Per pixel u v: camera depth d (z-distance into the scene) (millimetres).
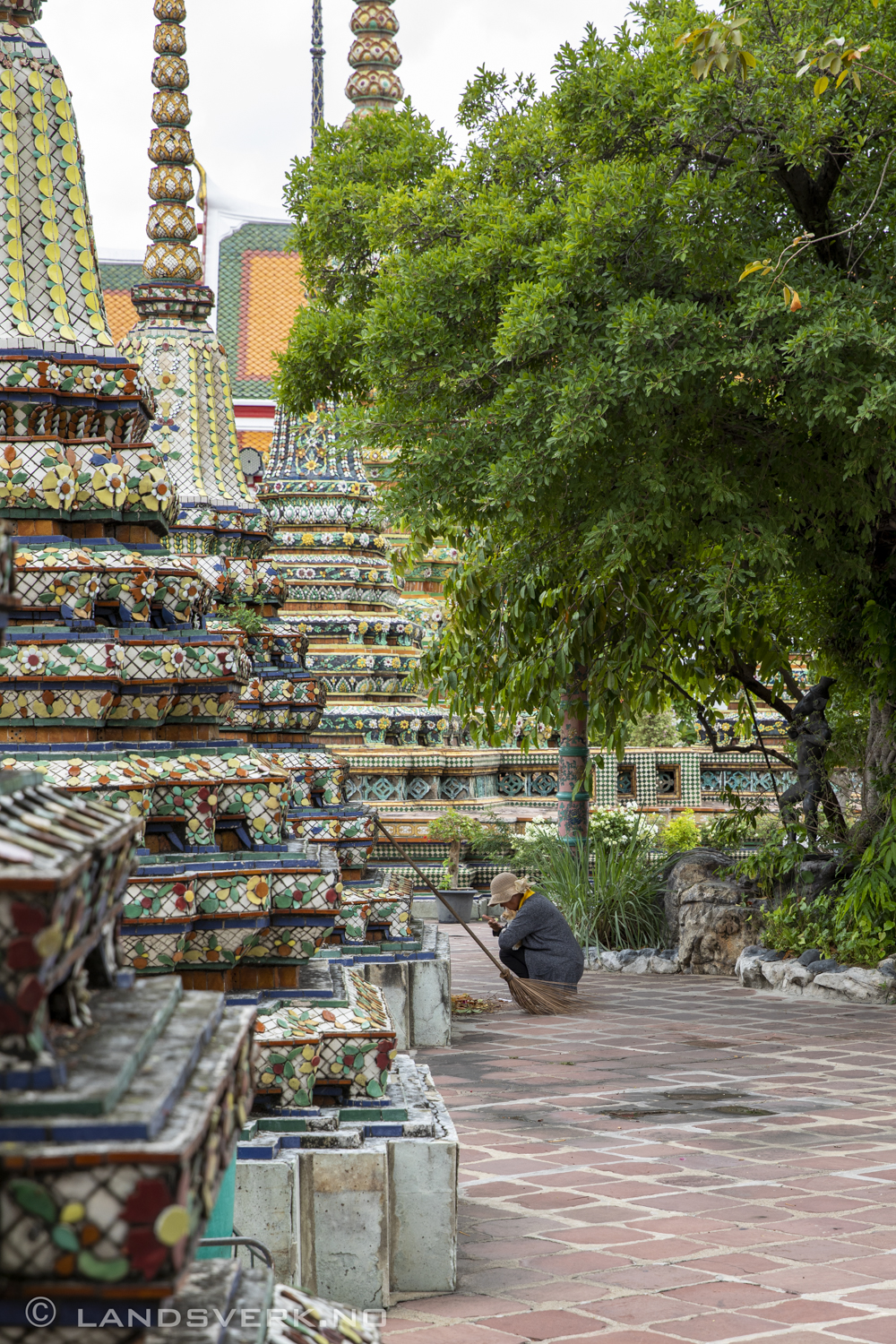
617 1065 8938
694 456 10625
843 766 14273
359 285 13508
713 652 13555
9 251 5668
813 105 9531
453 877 20625
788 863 13297
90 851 1651
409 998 9695
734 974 13633
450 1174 4668
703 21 10227
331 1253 4473
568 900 15109
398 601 23281
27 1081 1508
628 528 10336
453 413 11117
